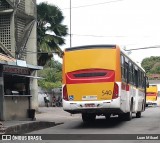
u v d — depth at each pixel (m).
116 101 15.55
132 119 21.11
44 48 31.67
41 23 32.25
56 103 46.41
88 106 15.72
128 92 18.28
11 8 25.11
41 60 32.50
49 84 48.72
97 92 15.70
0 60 16.47
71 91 16.02
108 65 15.76
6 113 17.47
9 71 17.81
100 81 15.72
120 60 16.09
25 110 19.05
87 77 15.88
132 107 20.20
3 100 17.19
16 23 25.42
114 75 15.66
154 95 56.22
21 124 15.48
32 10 27.34
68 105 15.96
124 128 15.63
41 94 47.09
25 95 18.91
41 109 35.66
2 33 25.11
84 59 16.03
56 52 30.48
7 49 23.94
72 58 16.22
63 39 33.50
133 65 20.50
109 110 15.80
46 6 32.12
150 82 79.62
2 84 17.22
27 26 26.84
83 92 15.84
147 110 37.72
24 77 19.23
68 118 23.59
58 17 32.84
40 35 32.09
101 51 15.91
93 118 19.25
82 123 18.98
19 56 25.33
